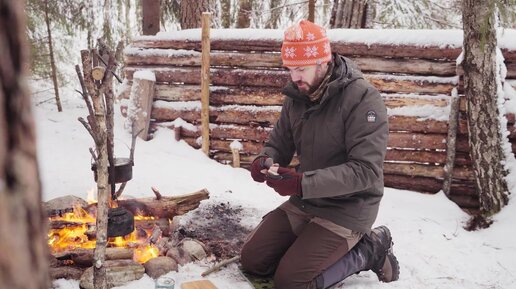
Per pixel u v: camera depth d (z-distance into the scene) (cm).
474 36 355
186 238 296
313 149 250
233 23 882
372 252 253
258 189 422
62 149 468
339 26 627
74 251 265
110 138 277
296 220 260
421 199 407
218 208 360
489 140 367
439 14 733
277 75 468
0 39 39
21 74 41
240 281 264
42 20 655
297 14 868
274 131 280
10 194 40
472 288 269
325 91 238
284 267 239
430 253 308
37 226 43
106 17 796
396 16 694
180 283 258
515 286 272
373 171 228
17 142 41
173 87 507
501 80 389
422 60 422
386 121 236
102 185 211
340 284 263
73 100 675
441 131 418
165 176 425
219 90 485
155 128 514
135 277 258
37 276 43
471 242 328
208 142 490
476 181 381
